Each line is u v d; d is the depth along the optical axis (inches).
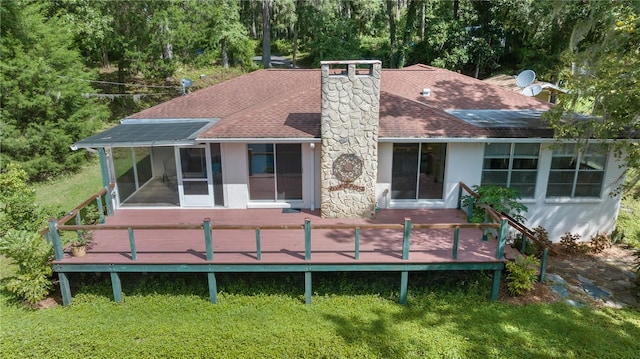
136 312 401.7
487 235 462.6
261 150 522.6
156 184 539.5
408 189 542.3
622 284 462.0
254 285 443.5
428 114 542.0
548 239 548.1
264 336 356.8
